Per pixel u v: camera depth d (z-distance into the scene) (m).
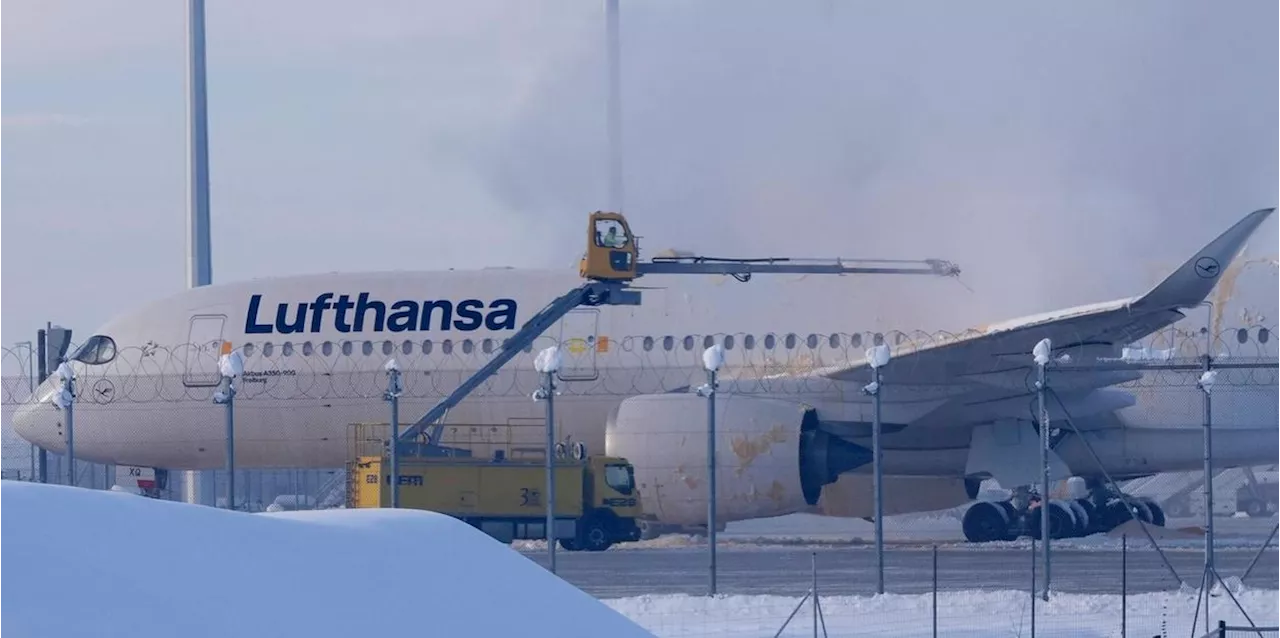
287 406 119.38
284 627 21.64
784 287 115.81
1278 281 111.94
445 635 23.67
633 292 113.75
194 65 148.38
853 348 113.50
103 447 124.06
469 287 119.69
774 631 61.81
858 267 116.69
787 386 112.25
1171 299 97.00
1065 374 106.81
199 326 122.56
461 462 105.69
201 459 123.88
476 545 28.06
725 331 114.31
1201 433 111.56
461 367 116.56
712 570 72.06
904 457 116.38
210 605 21.44
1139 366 88.25
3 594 19.61
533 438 115.81
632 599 71.38
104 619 19.78
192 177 149.00
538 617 25.70
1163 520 122.69
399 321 118.88
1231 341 110.81
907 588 77.69
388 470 105.69
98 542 22.02
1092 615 64.81
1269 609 65.88
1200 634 59.41
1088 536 118.00
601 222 112.69
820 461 109.06
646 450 107.19
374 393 118.00
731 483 106.56
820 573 87.81
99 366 123.75
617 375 114.19
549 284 119.38
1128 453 112.56
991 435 112.19
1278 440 111.12
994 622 63.16
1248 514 162.38
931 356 106.69
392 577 24.95
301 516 27.92
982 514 115.12
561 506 105.44
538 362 72.31
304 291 122.19
